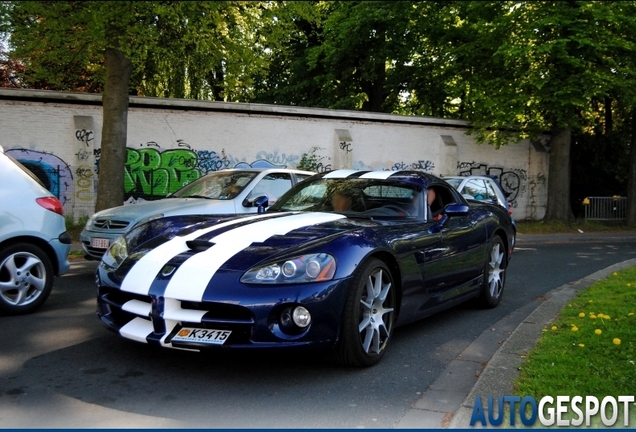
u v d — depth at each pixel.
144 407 3.58
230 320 3.77
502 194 12.44
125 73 11.85
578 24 17.25
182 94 19.55
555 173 20.45
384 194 5.58
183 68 16.41
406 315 4.86
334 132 18.50
